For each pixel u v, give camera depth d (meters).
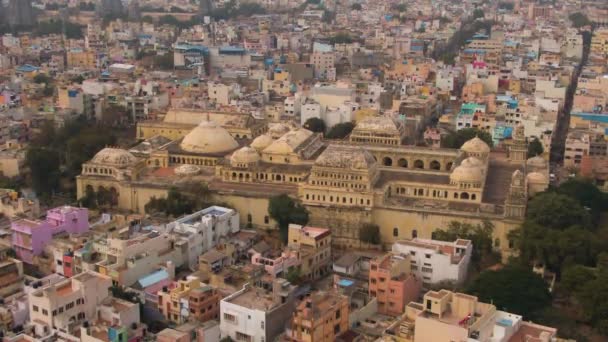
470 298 196.00
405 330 198.50
